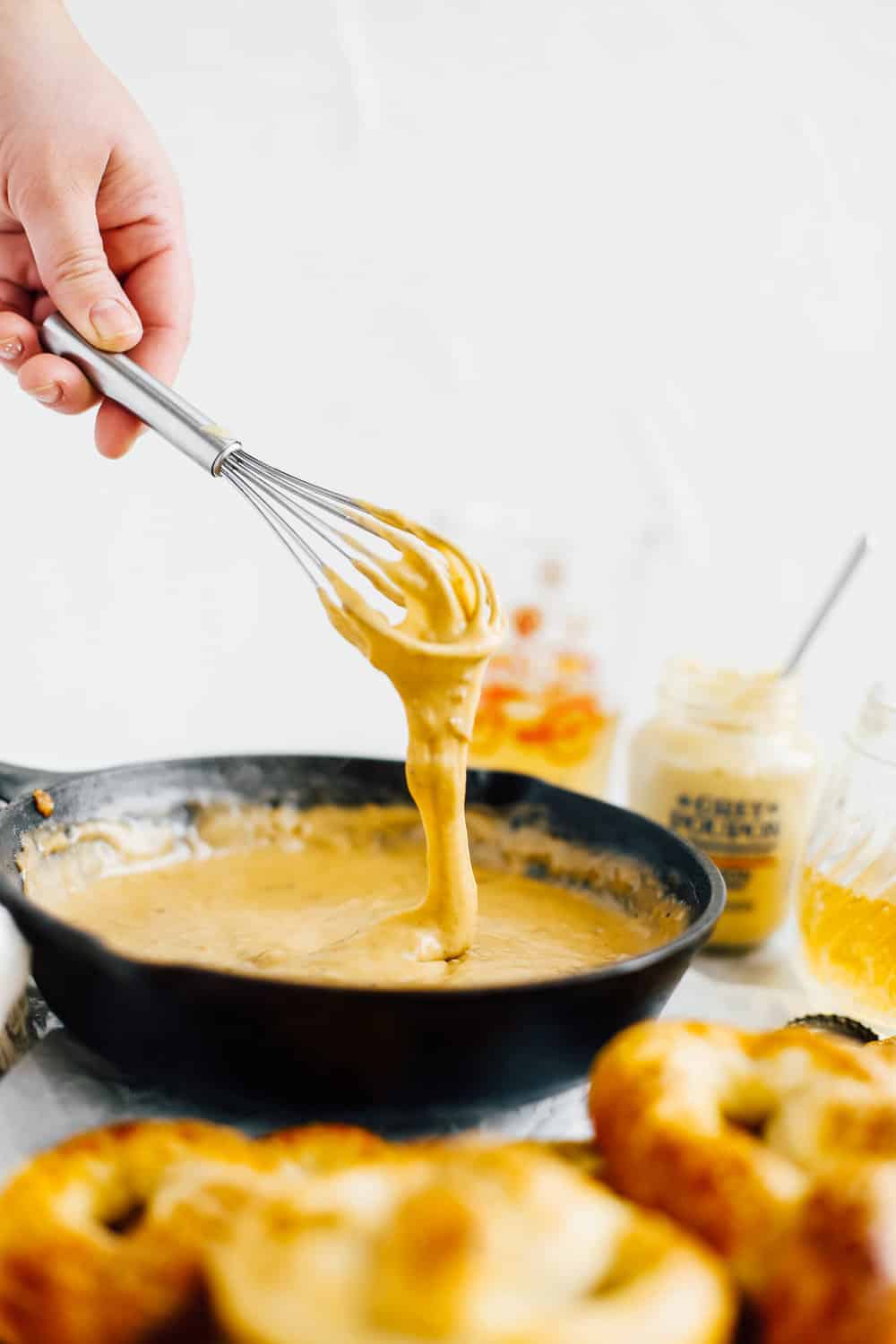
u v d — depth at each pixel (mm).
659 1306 308
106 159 634
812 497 973
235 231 944
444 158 938
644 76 926
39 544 990
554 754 678
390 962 499
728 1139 392
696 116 931
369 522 510
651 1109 400
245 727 1009
